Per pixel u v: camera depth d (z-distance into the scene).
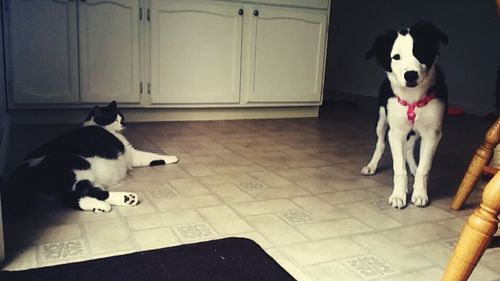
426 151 1.67
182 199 1.62
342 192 1.79
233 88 3.14
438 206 1.68
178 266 1.14
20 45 2.53
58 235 1.29
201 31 2.95
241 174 1.96
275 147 2.49
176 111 3.06
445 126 3.45
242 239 1.30
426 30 1.55
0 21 2.36
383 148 2.06
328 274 1.15
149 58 2.85
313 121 3.37
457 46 4.36
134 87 2.84
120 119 1.91
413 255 1.28
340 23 5.78
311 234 1.38
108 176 1.68
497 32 3.96
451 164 2.33
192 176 1.90
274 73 3.26
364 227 1.46
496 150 1.96
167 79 2.93
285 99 3.34
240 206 1.58
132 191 1.68
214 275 1.11
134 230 1.34
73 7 2.60
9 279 1.04
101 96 2.77
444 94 1.63
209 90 3.06
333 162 2.24
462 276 0.93
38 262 1.13
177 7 2.85
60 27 2.59
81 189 1.49
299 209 1.58
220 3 2.97
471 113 4.21
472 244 0.92
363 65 5.46
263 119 3.33
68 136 1.70
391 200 1.66
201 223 1.42
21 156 2.01
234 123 3.11
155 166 2.02
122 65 2.78
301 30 3.27
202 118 3.15
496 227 0.91
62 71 2.65
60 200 1.50
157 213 1.48
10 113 2.64
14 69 2.54
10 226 1.34
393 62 1.57
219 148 2.40
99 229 1.34
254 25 3.10
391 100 1.65
